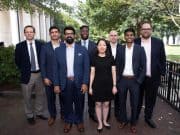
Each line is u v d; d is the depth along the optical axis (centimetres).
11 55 820
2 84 829
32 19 2034
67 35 478
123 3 1452
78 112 506
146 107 525
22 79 527
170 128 516
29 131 507
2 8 983
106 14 1652
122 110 507
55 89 490
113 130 505
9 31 1434
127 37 471
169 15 1440
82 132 499
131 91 486
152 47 492
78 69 485
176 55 2281
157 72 502
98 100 488
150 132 496
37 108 564
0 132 502
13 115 598
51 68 509
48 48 508
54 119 541
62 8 1262
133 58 475
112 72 488
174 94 646
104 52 482
